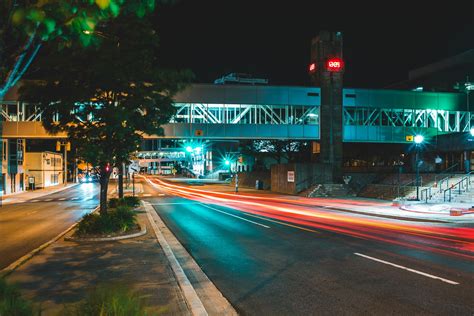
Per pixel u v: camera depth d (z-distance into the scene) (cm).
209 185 7669
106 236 1371
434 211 2455
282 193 4928
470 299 741
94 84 1396
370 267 1009
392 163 5675
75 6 292
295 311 686
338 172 4459
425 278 896
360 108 4600
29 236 1652
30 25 284
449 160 4284
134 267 941
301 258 1127
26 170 6362
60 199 4288
